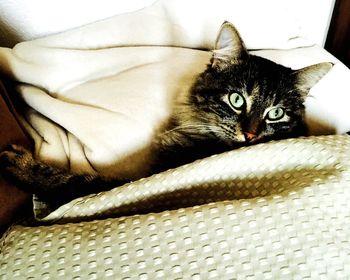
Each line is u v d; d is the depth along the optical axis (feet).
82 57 1.35
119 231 1.00
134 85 1.34
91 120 1.28
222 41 1.36
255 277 0.92
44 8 1.46
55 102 1.28
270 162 1.13
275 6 1.48
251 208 0.99
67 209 1.10
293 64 1.49
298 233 0.96
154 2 1.52
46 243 1.01
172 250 0.96
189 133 1.41
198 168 1.12
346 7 1.71
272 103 1.38
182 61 1.41
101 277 0.95
